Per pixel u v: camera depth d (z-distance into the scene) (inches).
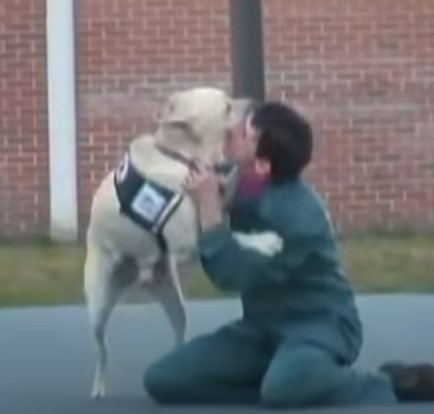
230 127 374.3
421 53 774.5
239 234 369.4
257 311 375.6
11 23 765.9
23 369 459.8
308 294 373.1
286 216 366.6
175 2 768.9
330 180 773.9
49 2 764.6
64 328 527.8
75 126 767.7
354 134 773.9
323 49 772.6
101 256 392.2
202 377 381.7
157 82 769.6
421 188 775.7
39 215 768.3
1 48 765.9
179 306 395.9
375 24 773.3
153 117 769.6
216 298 589.6
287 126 371.2
